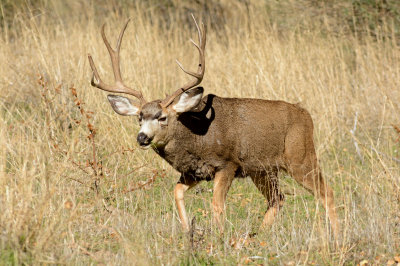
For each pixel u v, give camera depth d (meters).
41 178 17.86
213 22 45.81
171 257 16.78
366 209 19.50
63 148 21.98
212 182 24.52
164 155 19.92
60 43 32.59
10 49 31.81
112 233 17.91
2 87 27.39
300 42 34.41
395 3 38.75
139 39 33.56
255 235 19.38
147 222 19.12
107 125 25.11
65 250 15.98
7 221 15.73
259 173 21.20
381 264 16.95
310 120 21.53
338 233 18.56
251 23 35.66
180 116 19.67
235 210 21.81
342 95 30.73
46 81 25.25
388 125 28.27
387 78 31.23
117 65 20.77
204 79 31.55
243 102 20.70
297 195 23.05
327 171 25.23
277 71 30.52
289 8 40.16
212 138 19.80
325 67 32.03
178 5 47.25
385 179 21.05
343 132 28.72
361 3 39.12
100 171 20.89
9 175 17.70
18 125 21.69
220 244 18.12
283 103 21.23
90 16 37.81
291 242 17.97
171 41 38.47
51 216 17.38
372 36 39.22
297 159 20.98
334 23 39.62
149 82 29.11
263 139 20.52
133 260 15.44
